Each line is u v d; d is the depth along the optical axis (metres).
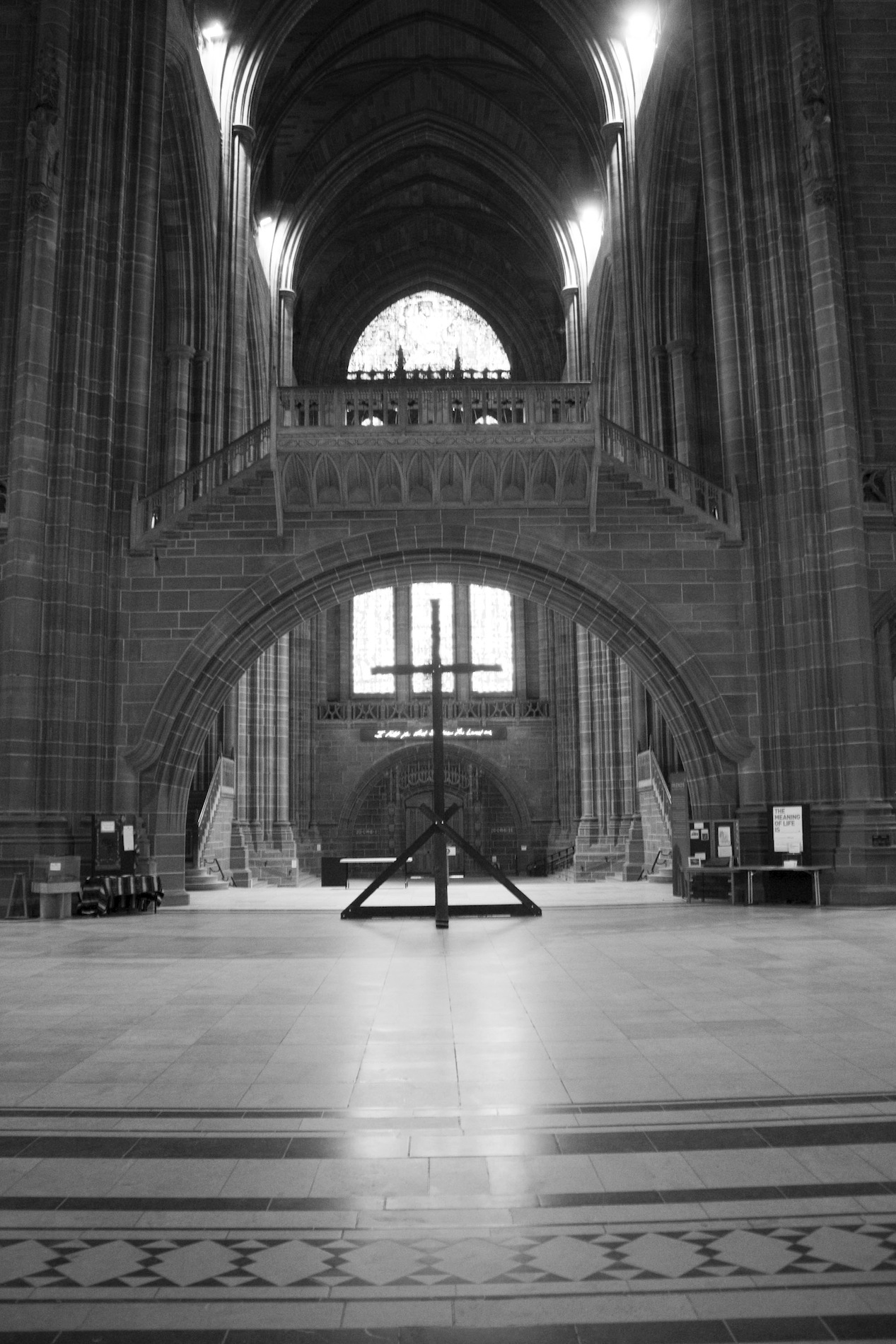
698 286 32.06
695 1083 7.66
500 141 45.69
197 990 11.71
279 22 35.50
